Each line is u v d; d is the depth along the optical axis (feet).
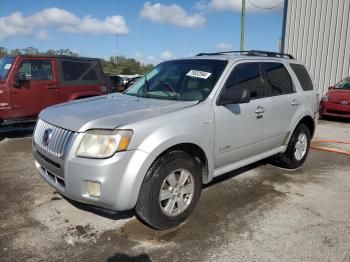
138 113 11.00
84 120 10.44
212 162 12.48
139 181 9.95
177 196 11.26
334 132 29.86
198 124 11.59
